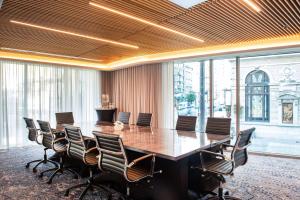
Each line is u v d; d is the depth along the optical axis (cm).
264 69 669
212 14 335
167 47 548
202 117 680
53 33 430
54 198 320
